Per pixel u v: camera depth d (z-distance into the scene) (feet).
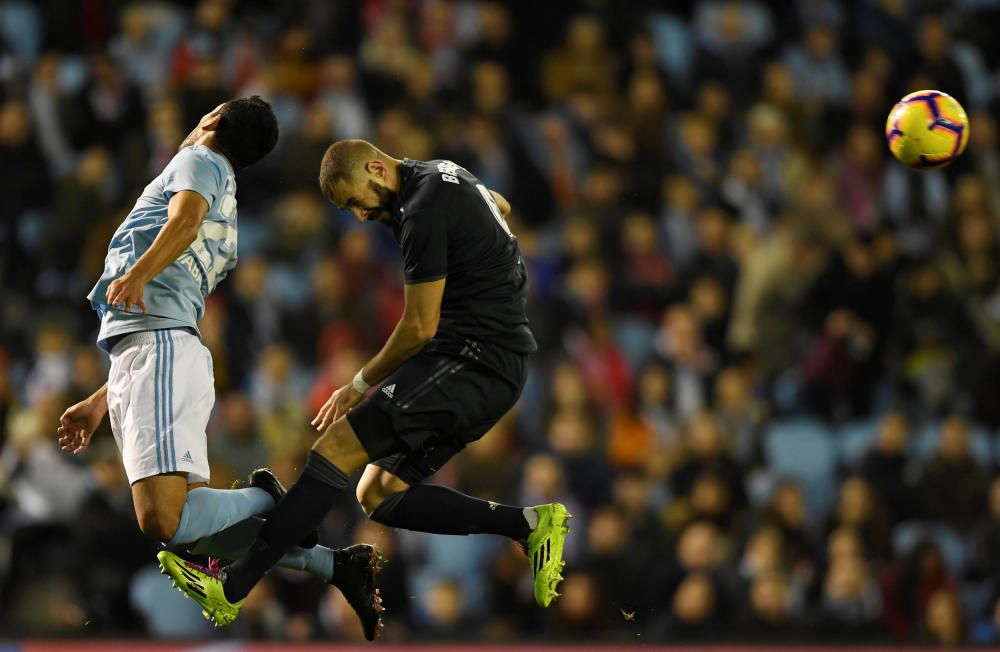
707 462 122.72
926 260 149.48
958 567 126.41
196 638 109.29
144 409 64.18
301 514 64.28
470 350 65.46
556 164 149.28
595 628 114.01
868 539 123.24
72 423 70.38
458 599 114.62
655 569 115.85
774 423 134.10
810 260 140.87
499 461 120.78
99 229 136.98
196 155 65.57
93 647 104.68
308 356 129.70
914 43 172.55
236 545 68.44
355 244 134.72
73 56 159.22
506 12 163.32
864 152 157.58
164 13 160.25
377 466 67.87
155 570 113.70
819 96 166.61
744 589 115.65
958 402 139.95
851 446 134.51
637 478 122.72
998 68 180.14
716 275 141.90
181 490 64.39
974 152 162.71
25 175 143.43
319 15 155.33
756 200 150.92
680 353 134.41
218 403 125.49
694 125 154.81
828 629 117.19
